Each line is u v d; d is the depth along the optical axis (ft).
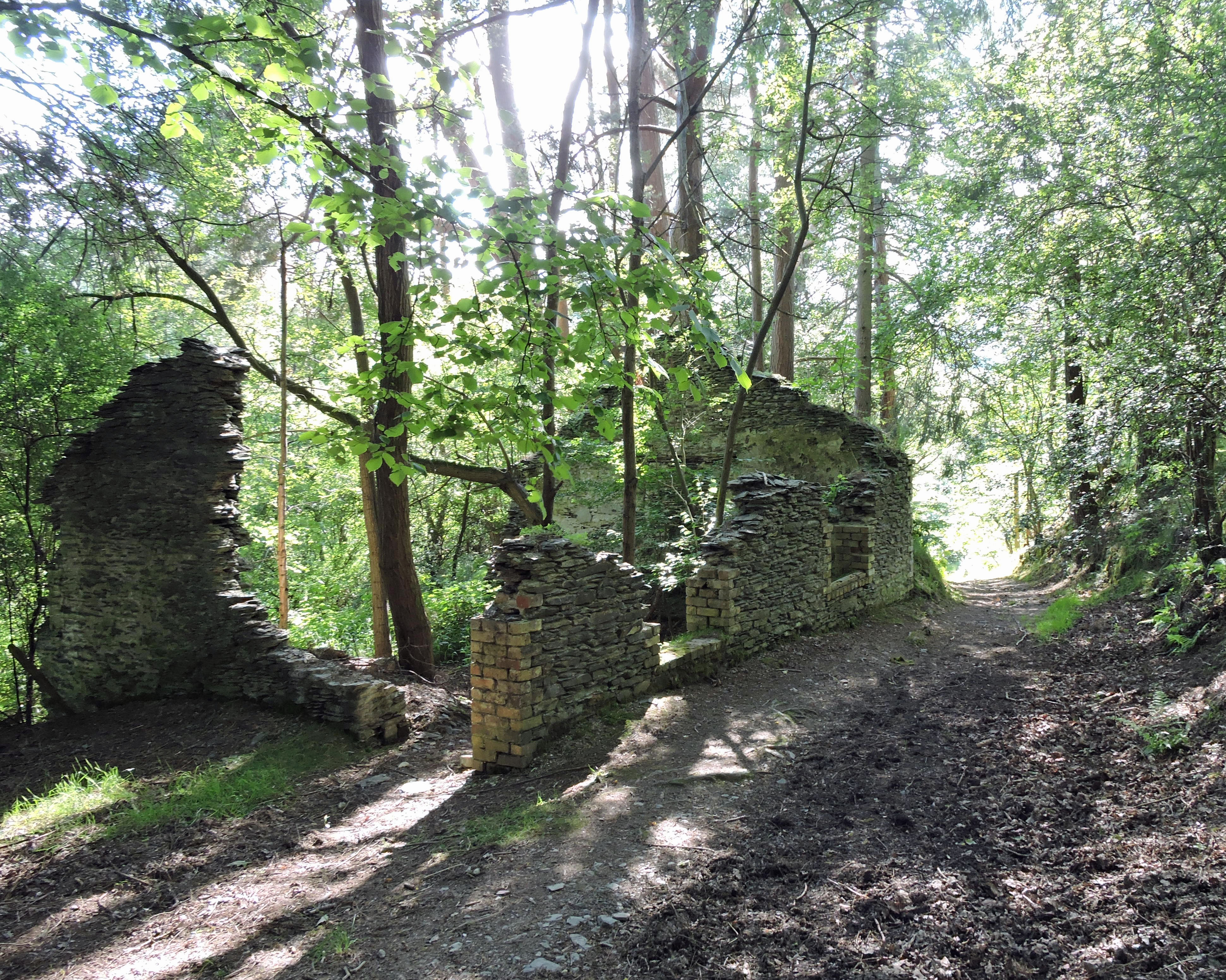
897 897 11.33
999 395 60.64
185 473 25.20
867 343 61.36
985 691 24.02
